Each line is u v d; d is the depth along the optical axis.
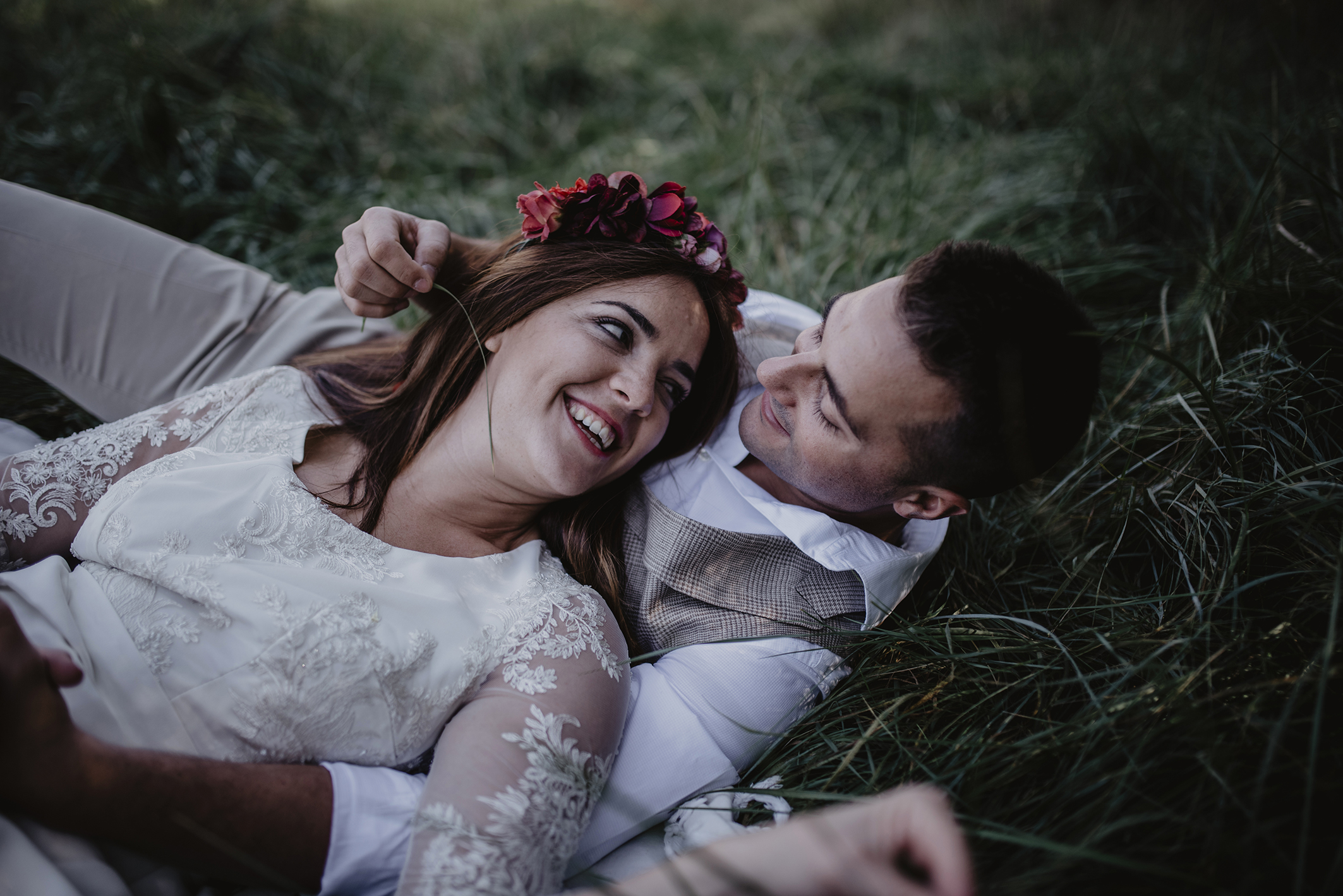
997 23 4.67
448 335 1.51
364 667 1.20
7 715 0.95
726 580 1.51
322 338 1.85
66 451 1.38
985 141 3.21
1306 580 1.34
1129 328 2.07
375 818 1.14
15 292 1.68
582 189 1.51
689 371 1.50
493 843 1.08
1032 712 1.35
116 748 1.02
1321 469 1.44
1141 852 1.06
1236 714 1.13
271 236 2.64
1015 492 1.84
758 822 1.32
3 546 1.33
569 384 1.40
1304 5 3.45
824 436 1.39
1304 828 0.94
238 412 1.47
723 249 1.53
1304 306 1.73
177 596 1.20
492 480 1.42
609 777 1.31
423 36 4.22
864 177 2.98
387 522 1.42
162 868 1.11
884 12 5.22
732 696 1.40
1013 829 1.07
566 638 1.31
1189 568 1.49
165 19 3.50
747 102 3.60
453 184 3.16
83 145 2.69
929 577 1.68
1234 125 2.56
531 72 3.99
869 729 1.29
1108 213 2.49
